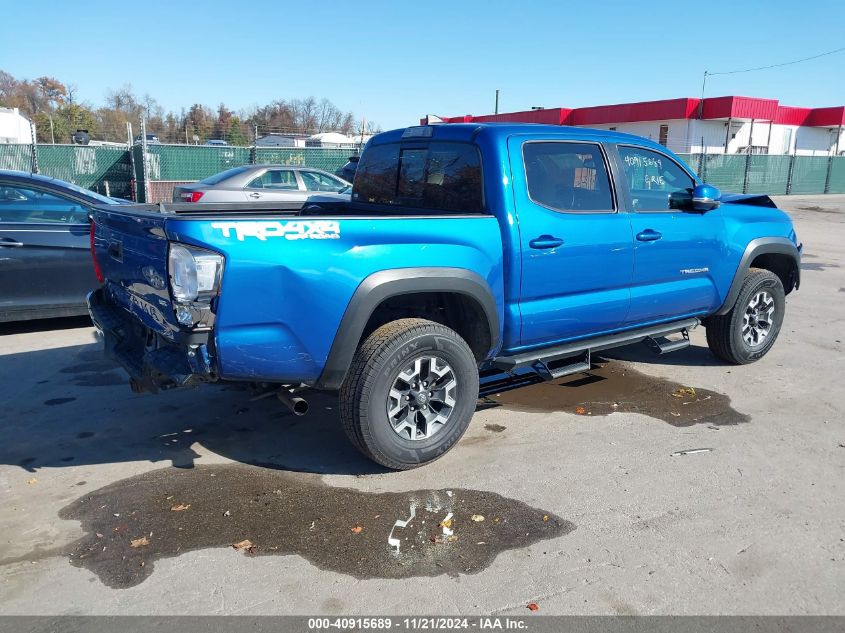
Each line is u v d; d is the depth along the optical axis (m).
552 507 3.74
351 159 14.74
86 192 7.16
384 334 3.89
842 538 3.47
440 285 3.97
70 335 7.05
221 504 3.74
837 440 4.66
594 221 4.70
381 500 3.80
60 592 3.01
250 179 11.91
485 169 4.33
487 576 3.13
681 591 3.04
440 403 4.18
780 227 6.17
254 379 3.64
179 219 3.34
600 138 4.88
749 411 5.18
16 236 6.62
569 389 5.63
